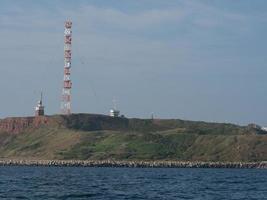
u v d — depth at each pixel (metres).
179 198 146.88
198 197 151.50
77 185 199.75
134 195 154.50
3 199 137.12
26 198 140.50
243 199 149.00
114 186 196.88
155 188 188.38
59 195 150.75
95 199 140.12
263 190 187.12
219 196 156.88
